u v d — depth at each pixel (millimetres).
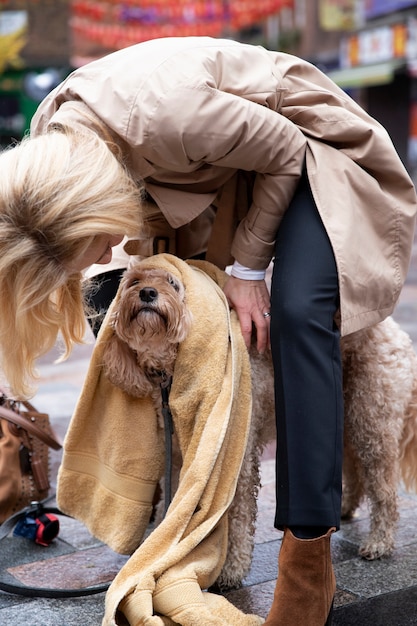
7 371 2561
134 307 2693
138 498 2787
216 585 2836
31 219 2330
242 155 2586
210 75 2570
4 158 2451
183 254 3150
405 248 2832
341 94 2963
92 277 3240
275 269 2645
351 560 3076
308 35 25656
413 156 21609
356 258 2637
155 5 17875
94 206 2367
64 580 2955
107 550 3215
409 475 3316
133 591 2428
